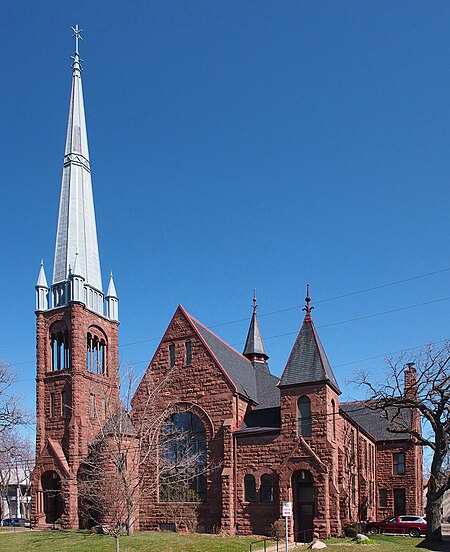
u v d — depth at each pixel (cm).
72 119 6550
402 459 6575
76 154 6419
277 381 6025
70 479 5075
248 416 5069
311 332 4803
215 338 5672
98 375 5756
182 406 5072
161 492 4934
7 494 8512
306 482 4525
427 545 3997
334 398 4794
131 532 4316
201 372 5066
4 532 4841
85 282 5859
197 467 4894
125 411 4784
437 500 4306
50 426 5450
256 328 7238
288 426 4581
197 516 4772
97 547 3738
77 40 6838
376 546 3838
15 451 8750
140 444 4541
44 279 5891
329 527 4272
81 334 5584
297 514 4466
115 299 6212
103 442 4812
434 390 4303
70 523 4956
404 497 6469
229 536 4347
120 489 4094
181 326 5275
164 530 4781
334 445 4516
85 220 6225
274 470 4544
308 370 4628
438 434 4356
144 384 5275
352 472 5288
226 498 4612
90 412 5512
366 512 5638
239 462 4703
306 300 4950
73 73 6738
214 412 4922
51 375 5578
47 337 5716
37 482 5250
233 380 5094
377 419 6844
